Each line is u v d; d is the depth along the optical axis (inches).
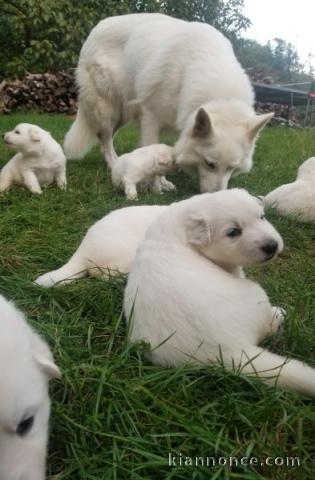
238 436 19.6
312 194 44.1
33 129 51.2
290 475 17.9
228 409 20.5
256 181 57.9
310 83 209.9
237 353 21.8
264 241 26.2
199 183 54.0
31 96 156.5
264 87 177.2
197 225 26.6
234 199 27.2
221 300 22.6
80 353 24.2
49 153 52.0
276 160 71.4
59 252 36.0
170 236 26.4
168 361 22.5
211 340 21.8
